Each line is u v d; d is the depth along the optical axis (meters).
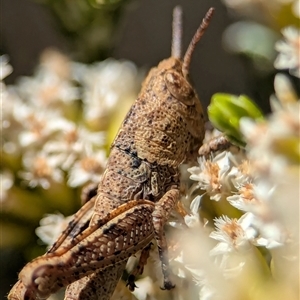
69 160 0.10
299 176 0.08
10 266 0.11
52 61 0.11
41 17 0.13
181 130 0.09
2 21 0.13
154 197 0.09
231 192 0.09
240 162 0.09
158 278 0.09
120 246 0.09
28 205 0.10
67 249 0.09
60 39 0.12
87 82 0.11
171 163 0.09
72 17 0.11
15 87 0.11
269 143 0.08
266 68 0.11
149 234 0.09
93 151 0.10
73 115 0.11
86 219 0.09
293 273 0.08
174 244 0.09
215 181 0.09
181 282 0.09
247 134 0.09
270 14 0.10
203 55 0.12
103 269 0.09
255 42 0.11
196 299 0.09
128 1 0.11
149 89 0.09
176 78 0.09
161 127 0.09
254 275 0.09
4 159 0.10
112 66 0.11
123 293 0.09
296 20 0.10
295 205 0.08
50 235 0.10
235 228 0.09
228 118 0.09
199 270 0.09
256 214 0.08
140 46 0.13
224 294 0.09
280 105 0.09
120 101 0.10
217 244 0.09
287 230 0.08
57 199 0.10
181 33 0.10
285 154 0.08
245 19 0.11
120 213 0.09
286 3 0.10
